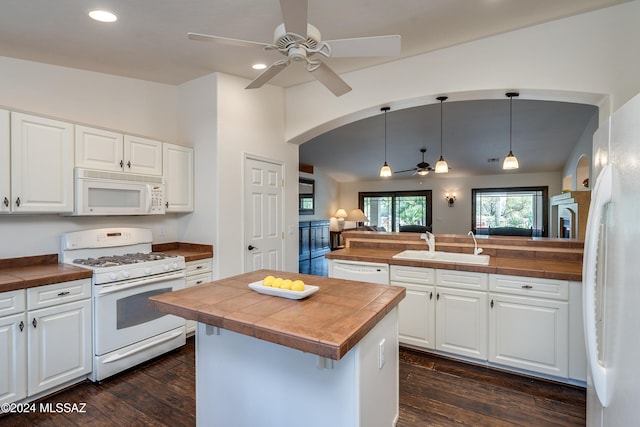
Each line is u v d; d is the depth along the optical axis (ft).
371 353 5.14
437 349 9.37
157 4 6.91
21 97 8.77
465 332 8.98
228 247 11.68
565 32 8.65
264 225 13.17
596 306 4.36
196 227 11.84
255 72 11.34
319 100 13.06
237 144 11.96
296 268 14.88
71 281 7.75
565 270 8.09
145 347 9.06
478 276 8.78
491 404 7.33
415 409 7.16
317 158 27.25
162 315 9.57
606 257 3.98
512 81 9.34
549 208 26.23
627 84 8.08
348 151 25.36
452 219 29.66
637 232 3.16
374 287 6.41
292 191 14.61
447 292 9.17
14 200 7.57
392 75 11.26
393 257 10.18
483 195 28.78
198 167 11.79
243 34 8.41
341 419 4.83
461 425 6.64
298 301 5.51
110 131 9.48
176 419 6.86
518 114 17.44
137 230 10.74
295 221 14.83
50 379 7.45
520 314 8.30
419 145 23.32
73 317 7.80
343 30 8.70
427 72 10.59
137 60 9.70
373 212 33.19
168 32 8.13
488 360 8.74
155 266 9.30
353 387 4.70
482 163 25.59
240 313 4.91
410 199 31.58
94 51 8.84
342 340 3.94
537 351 8.16
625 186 3.49
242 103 12.14
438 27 8.79
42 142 8.05
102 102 10.45
